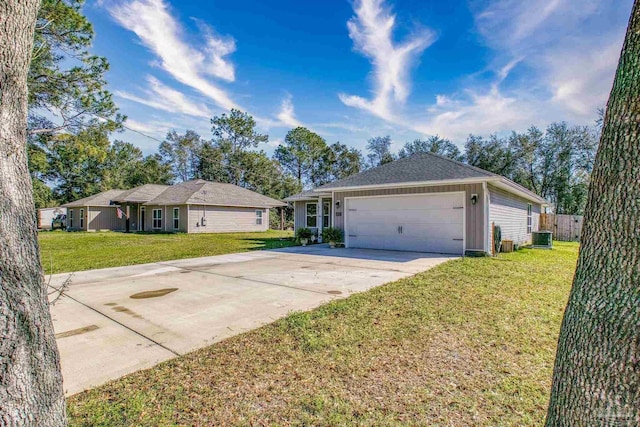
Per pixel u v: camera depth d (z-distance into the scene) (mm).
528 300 4688
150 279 6547
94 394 2404
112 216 25578
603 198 1310
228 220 22797
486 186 9320
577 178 24688
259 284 6000
